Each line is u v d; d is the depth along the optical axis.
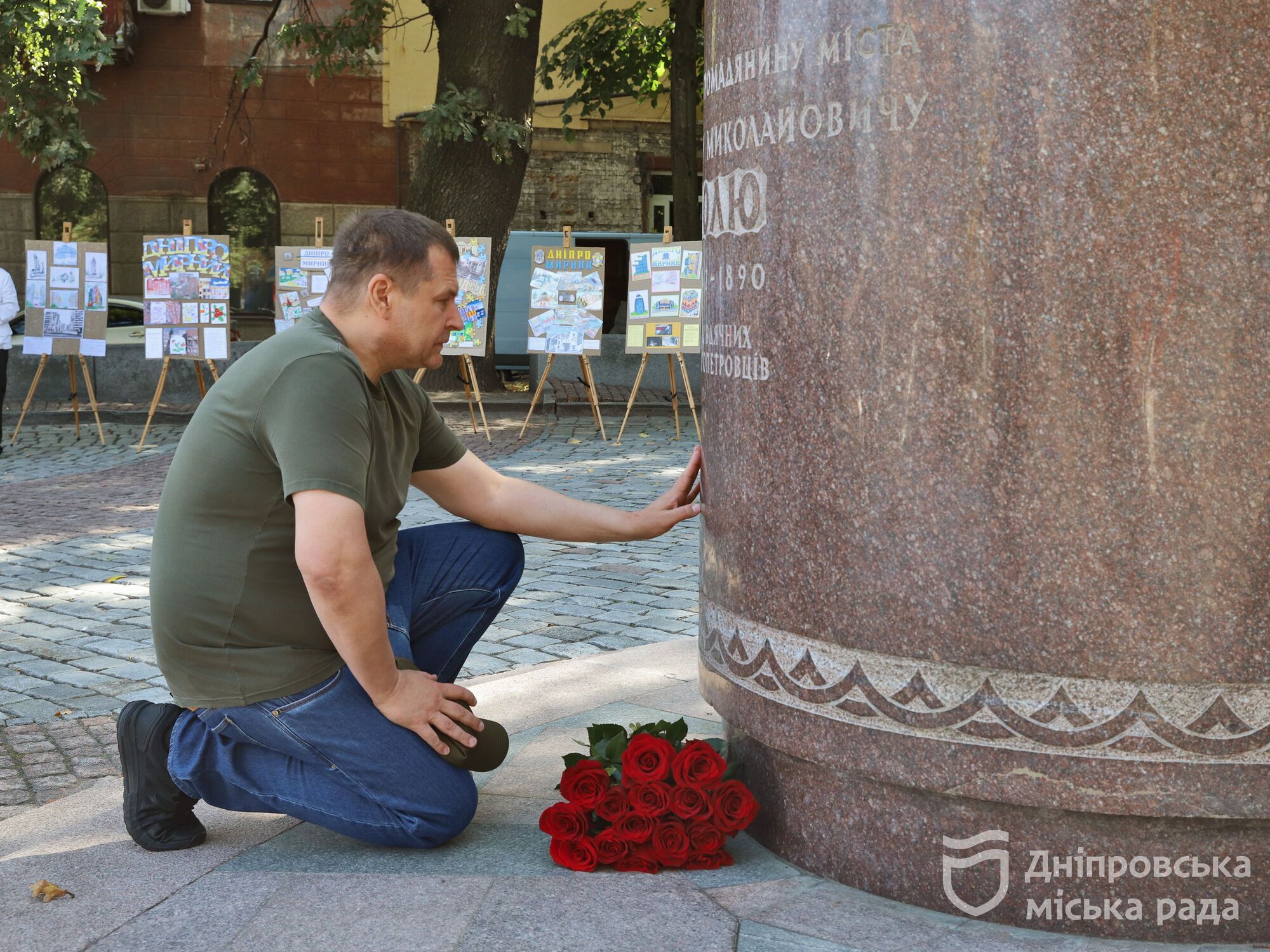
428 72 21.73
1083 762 2.31
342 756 2.71
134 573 6.69
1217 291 2.18
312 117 21.58
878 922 2.45
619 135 23.00
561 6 22.14
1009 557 2.32
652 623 5.52
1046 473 2.28
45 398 14.82
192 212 21.45
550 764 3.37
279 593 2.69
